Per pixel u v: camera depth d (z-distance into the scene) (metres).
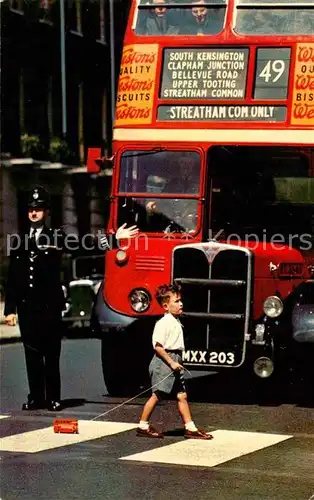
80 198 67.69
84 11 68.88
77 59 68.56
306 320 21.75
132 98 23.56
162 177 23.22
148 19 23.64
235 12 23.08
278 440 17.73
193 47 23.20
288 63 22.75
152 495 13.64
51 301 20.94
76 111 68.62
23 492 13.77
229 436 18.09
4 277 59.25
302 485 14.29
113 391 23.97
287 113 22.67
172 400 22.91
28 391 24.20
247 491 13.90
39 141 64.44
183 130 23.12
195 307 21.86
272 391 22.98
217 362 21.80
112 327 22.98
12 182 62.53
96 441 17.50
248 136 22.77
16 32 63.81
